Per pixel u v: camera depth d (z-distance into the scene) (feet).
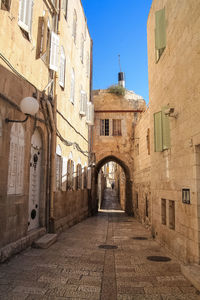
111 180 241.35
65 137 37.58
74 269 17.88
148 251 24.90
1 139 18.35
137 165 58.18
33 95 24.56
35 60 25.76
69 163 39.70
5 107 18.92
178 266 19.49
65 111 37.76
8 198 19.48
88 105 57.47
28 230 25.17
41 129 27.35
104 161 75.72
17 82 21.17
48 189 29.14
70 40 40.55
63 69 36.14
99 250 24.57
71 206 41.63
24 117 22.45
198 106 18.06
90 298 13.12
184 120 20.97
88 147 60.64
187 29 20.29
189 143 19.57
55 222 30.83
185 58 20.77
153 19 33.60
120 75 92.53
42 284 14.70
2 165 18.40
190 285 15.35
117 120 69.87
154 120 30.04
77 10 46.09
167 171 26.07
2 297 12.74
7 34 19.62
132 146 67.87
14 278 15.43
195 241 18.12
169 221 24.88
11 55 20.43
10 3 19.93
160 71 29.53
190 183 19.39
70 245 26.00
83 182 53.57
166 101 26.78
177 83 22.91
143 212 48.01
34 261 19.16
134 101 70.08
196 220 18.06
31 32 24.13
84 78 54.13
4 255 18.29
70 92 41.04
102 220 54.49
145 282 15.78
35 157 26.91
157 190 30.63
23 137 22.36
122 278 16.44
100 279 16.08
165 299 13.30
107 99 70.38
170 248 24.30
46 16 26.81
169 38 25.53
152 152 33.86
